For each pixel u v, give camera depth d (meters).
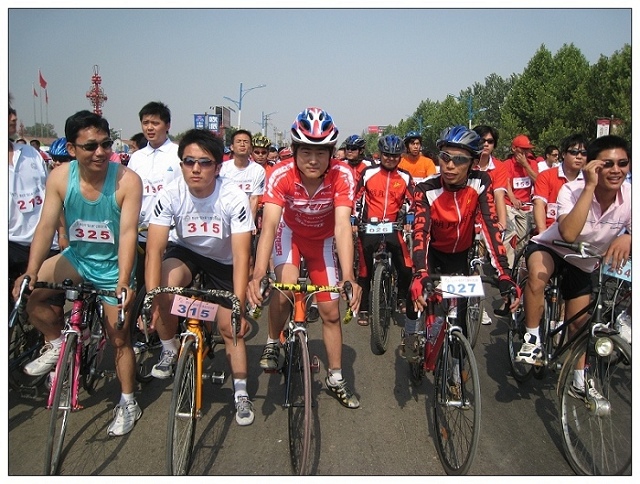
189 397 2.62
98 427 3.06
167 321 3.13
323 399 3.46
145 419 3.16
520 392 3.59
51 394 2.65
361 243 4.82
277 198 3.01
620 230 3.04
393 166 4.85
